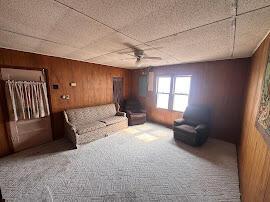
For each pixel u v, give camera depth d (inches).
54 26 64.9
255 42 81.2
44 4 47.2
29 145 123.7
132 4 46.9
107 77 190.5
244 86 129.2
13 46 99.2
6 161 102.1
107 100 194.4
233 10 48.8
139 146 129.6
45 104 128.7
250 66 116.8
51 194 73.0
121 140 142.6
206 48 98.9
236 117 136.2
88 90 167.9
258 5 44.9
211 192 76.0
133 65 189.2
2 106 106.7
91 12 52.3
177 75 176.7
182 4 46.2
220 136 147.9
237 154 117.1
